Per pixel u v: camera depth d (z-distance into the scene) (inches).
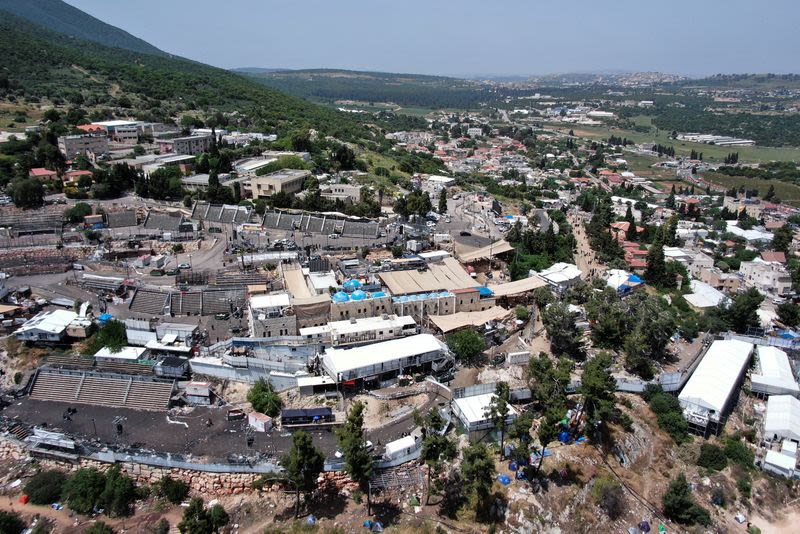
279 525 4525.1
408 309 6899.6
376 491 4788.4
